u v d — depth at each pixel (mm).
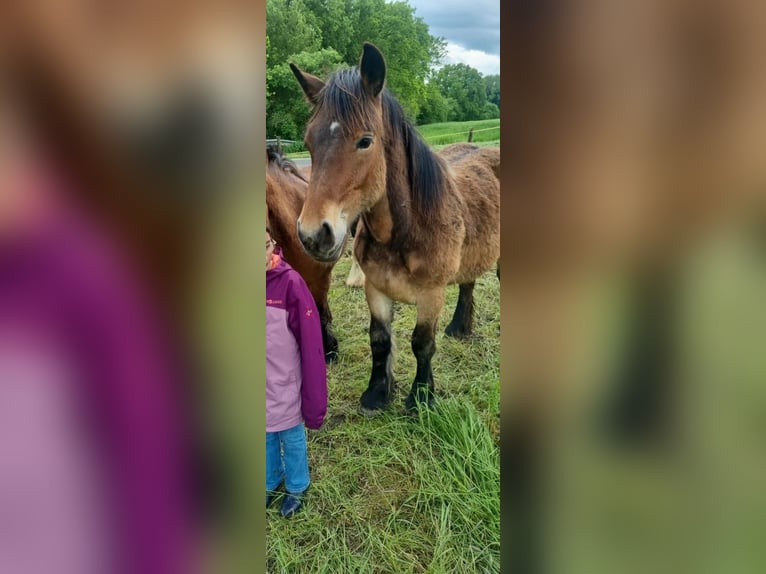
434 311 1620
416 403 1598
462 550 1280
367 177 1417
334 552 1315
